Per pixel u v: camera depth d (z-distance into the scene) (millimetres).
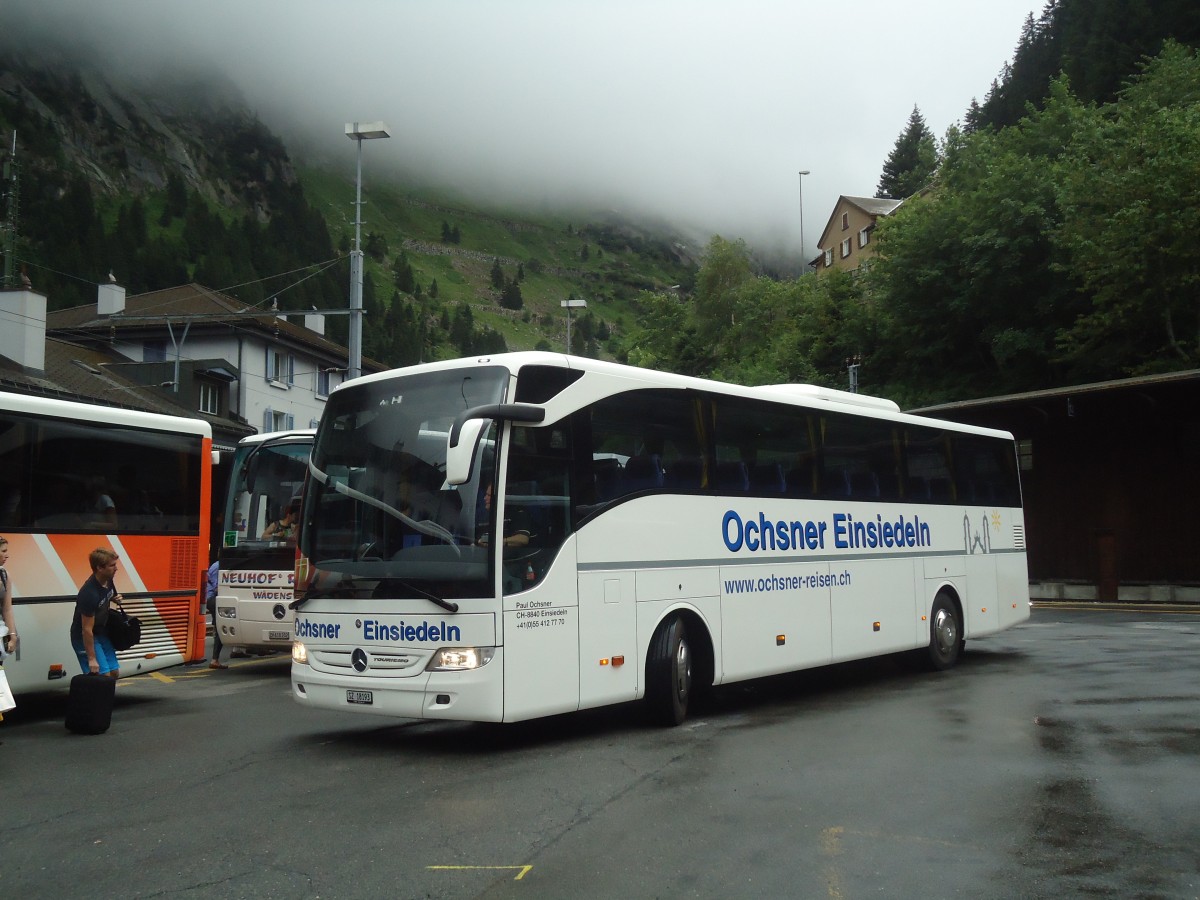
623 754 8523
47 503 11164
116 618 10766
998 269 40656
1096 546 29281
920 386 45531
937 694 11781
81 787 7703
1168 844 5746
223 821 6570
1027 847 5719
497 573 8281
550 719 10492
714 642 10352
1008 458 16484
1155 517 29000
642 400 9945
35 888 5316
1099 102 62250
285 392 52438
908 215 46281
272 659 17609
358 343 27031
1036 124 45531
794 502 11734
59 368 40219
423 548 8492
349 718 10805
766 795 6980
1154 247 31922
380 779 7738
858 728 9578
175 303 54062
